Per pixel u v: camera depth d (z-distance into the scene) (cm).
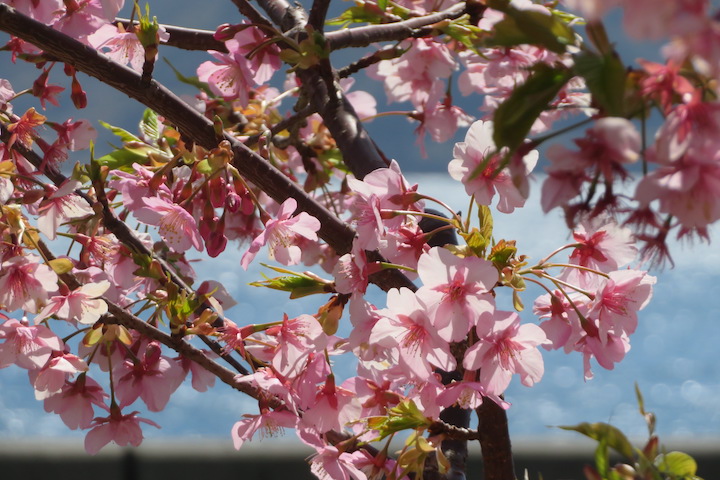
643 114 84
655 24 70
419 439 98
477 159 97
